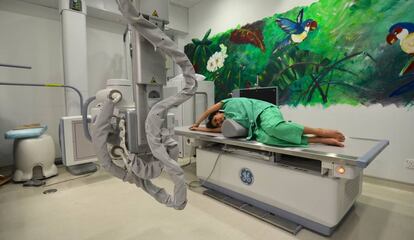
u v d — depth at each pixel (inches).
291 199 70.6
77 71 135.5
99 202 89.4
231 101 93.8
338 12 114.7
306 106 128.9
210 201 89.9
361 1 107.4
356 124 111.8
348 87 113.2
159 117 47.5
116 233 69.0
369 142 75.0
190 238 66.4
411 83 96.4
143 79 49.2
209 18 183.2
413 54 95.3
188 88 49.3
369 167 109.8
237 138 85.7
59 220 76.4
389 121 102.7
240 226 72.3
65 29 131.5
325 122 122.1
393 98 101.0
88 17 162.4
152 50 50.1
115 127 54.8
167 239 65.9
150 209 83.5
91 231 70.1
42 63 145.9
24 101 140.6
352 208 82.4
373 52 105.1
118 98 51.3
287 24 135.0
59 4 133.4
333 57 117.5
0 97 133.2
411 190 98.1
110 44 173.6
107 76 173.0
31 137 116.3
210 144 103.7
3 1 131.8
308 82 127.4
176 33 202.2
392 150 102.7
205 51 188.2
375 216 76.7
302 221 70.7
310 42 125.6
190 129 108.3
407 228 69.6
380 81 103.9
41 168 119.1
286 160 76.3
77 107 136.5
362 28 107.7
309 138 73.9
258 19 149.9
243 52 160.2
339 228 70.0
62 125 115.8
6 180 110.0
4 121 134.9
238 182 85.7
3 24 132.3
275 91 115.3
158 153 46.2
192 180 113.3
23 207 85.7
